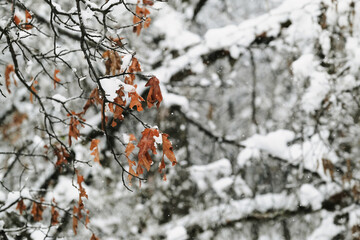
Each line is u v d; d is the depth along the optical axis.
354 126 6.61
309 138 7.17
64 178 7.03
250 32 6.80
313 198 7.11
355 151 6.85
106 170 7.73
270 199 7.41
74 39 5.61
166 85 7.36
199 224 7.54
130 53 3.19
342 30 6.17
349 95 6.38
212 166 7.82
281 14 6.68
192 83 7.70
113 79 2.90
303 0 6.62
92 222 7.70
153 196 8.36
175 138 8.39
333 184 7.05
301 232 7.81
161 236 8.03
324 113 6.79
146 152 2.78
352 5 6.02
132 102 2.91
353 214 6.95
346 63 6.27
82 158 7.32
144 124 2.86
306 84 6.58
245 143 7.50
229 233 7.66
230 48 6.89
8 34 3.53
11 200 4.39
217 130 9.40
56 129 6.65
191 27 8.84
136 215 8.20
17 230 4.57
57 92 6.78
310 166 7.02
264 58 8.27
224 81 8.39
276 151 7.23
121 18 7.11
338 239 7.43
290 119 7.35
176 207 8.42
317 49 6.45
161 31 7.71
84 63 6.33
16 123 7.10
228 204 7.49
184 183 8.40
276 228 8.05
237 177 7.67
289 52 6.84
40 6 5.63
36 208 4.79
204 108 9.08
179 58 7.13
